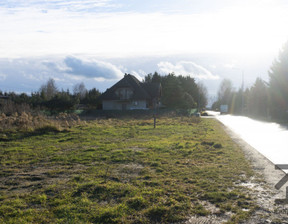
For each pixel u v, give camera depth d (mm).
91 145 13055
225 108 77000
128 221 4531
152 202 5297
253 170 7871
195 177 7035
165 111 46219
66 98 45344
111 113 45281
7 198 5656
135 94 53094
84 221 4504
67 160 9445
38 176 7406
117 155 10164
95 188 6055
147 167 8242
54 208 5023
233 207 5047
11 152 11203
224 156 10008
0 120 19500
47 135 16656
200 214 4809
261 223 4414
